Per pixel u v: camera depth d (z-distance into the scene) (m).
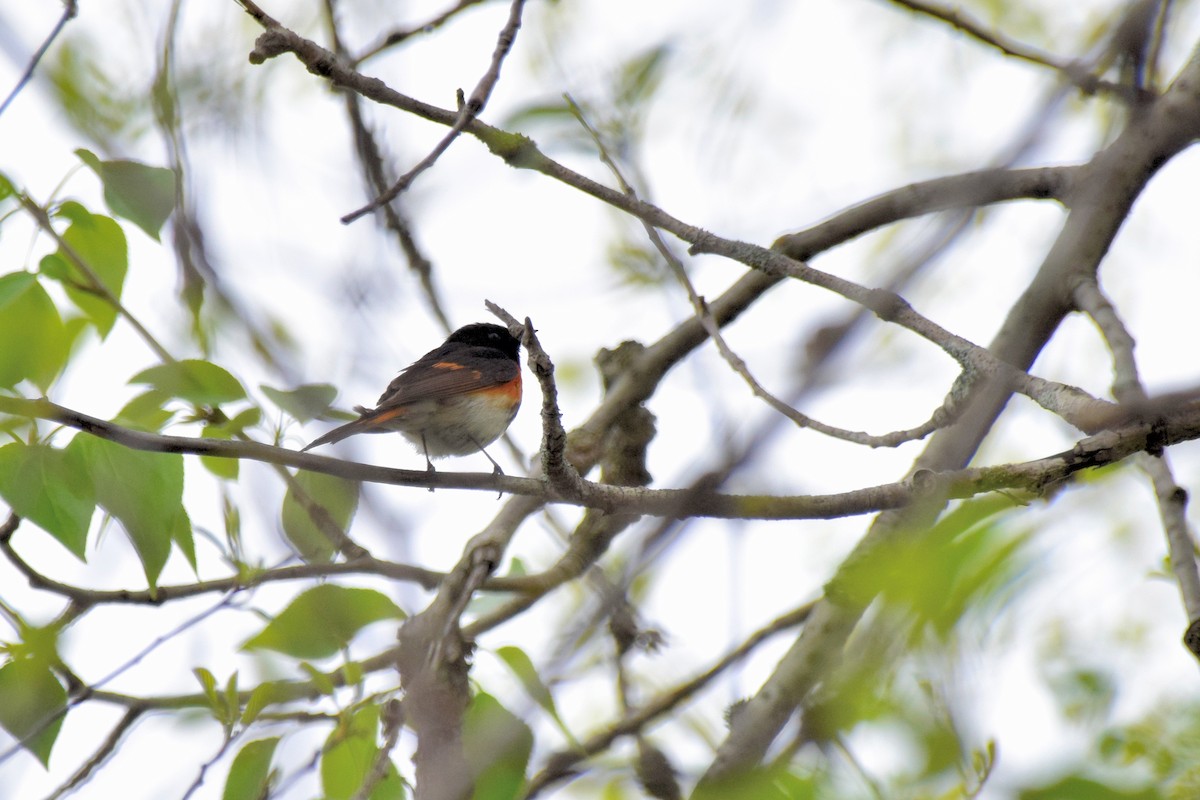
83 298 6.73
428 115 7.43
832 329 4.39
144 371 6.59
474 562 8.12
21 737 6.70
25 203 6.64
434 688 6.86
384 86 7.29
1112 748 5.22
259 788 6.75
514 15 7.18
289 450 6.87
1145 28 6.62
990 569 3.81
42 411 6.29
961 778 3.88
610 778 6.67
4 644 6.91
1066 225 8.10
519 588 8.41
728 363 7.00
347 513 7.79
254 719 6.86
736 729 7.55
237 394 6.67
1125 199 8.00
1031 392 6.76
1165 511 7.35
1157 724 5.32
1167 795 3.64
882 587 3.90
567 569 8.57
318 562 7.84
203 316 6.74
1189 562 6.95
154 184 6.57
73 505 6.34
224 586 8.12
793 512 6.62
